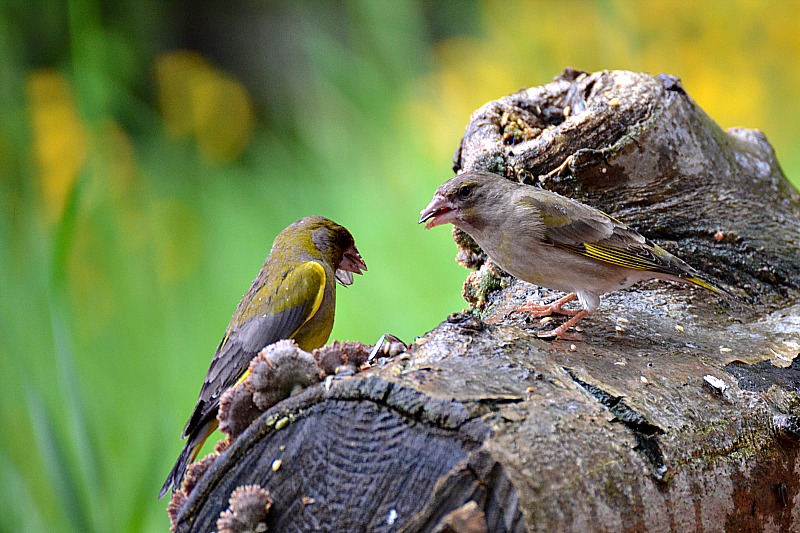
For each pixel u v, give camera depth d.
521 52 18.86
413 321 13.91
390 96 17.06
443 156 16.61
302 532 4.94
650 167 8.04
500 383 5.20
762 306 7.74
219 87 20.31
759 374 6.29
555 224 7.40
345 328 13.73
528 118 8.54
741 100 19.64
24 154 16.67
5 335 12.51
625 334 6.73
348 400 4.97
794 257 8.16
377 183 16.17
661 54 19.55
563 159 8.03
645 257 7.38
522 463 4.59
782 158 19.42
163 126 19.50
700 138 8.25
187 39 21.47
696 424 5.53
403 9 16.97
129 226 17.03
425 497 4.68
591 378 5.58
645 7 19.53
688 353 6.48
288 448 5.05
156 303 15.67
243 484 5.12
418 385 4.96
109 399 13.06
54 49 18.59
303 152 18.84
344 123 17.44
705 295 7.69
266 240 17.56
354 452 4.88
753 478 5.68
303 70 20.91
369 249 14.66
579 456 4.84
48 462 10.41
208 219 18.12
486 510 4.52
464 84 17.89
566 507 4.61
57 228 11.88
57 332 10.96
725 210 8.20
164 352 14.52
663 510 5.10
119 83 18.94
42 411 10.66
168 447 12.16
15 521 11.69
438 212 7.70
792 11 19.52
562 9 19.50
